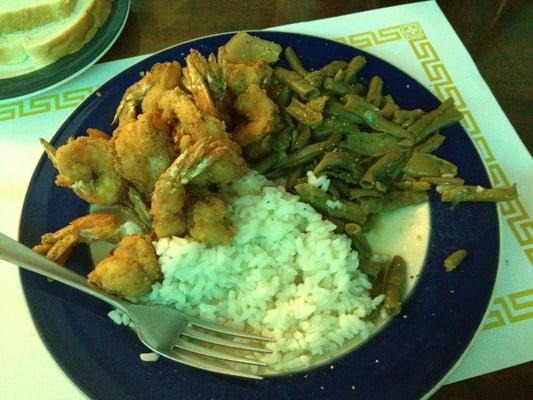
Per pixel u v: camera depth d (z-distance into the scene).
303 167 0.34
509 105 0.37
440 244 0.29
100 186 0.30
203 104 0.30
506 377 0.27
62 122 0.36
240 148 0.32
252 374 0.26
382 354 0.26
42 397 0.27
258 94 0.32
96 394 0.25
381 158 0.32
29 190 0.32
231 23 0.42
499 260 0.28
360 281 0.30
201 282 0.30
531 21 0.42
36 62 0.38
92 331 0.27
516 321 0.28
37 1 0.38
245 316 0.30
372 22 0.41
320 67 0.36
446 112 0.33
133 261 0.28
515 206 0.32
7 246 0.28
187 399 0.25
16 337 0.29
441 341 0.26
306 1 0.43
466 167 0.31
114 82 0.35
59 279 0.27
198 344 0.27
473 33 0.41
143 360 0.26
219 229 0.29
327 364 0.26
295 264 0.31
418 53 0.39
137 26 0.41
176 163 0.27
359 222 0.31
